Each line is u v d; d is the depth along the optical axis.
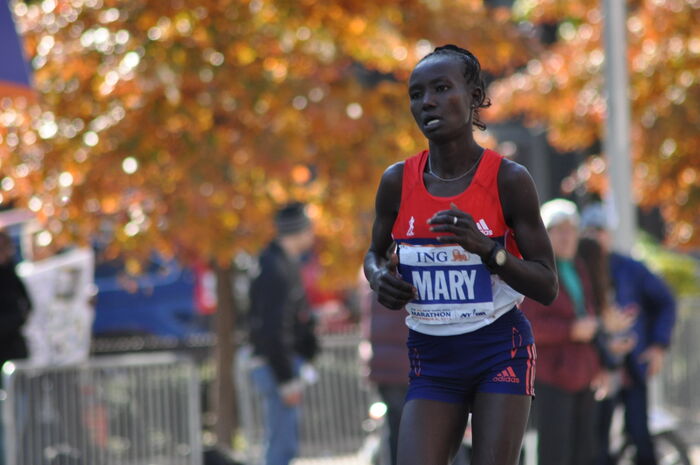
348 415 30.62
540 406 23.78
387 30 32.38
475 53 32.94
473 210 12.57
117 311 44.72
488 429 12.72
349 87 31.20
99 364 27.73
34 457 26.67
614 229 32.78
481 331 12.95
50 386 27.03
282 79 30.31
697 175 43.81
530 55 33.56
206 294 45.41
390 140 30.75
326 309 47.25
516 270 12.20
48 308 27.58
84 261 28.42
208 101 29.02
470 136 12.78
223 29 30.11
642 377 27.47
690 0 42.91
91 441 27.38
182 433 28.33
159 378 28.25
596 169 45.84
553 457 23.70
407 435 12.97
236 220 29.91
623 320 24.64
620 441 28.31
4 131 29.61
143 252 29.27
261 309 27.12
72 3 30.11
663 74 42.94
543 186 66.81
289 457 27.66
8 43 23.05
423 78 12.52
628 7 45.84
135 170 28.95
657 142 42.47
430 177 12.87
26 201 29.91
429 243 12.77
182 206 28.72
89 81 29.62
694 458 34.19
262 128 29.78
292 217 27.56
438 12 32.94
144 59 28.84
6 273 26.75
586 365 23.89
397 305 12.91
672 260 47.12
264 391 27.70
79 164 29.16
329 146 30.62
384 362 24.31
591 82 44.66
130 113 29.16
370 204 31.50
